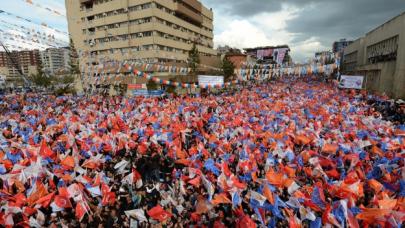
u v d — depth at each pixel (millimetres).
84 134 15719
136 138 15555
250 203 8641
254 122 19266
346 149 13047
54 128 17578
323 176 10578
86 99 32969
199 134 16984
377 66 38750
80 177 9969
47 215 8945
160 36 53094
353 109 22938
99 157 12125
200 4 71688
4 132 16797
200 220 8438
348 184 9219
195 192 9961
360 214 7438
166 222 8523
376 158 12484
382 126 16953
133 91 38406
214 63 66812
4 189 9570
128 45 51562
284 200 9383
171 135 15766
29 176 10023
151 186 10484
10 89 43094
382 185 9180
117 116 20906
